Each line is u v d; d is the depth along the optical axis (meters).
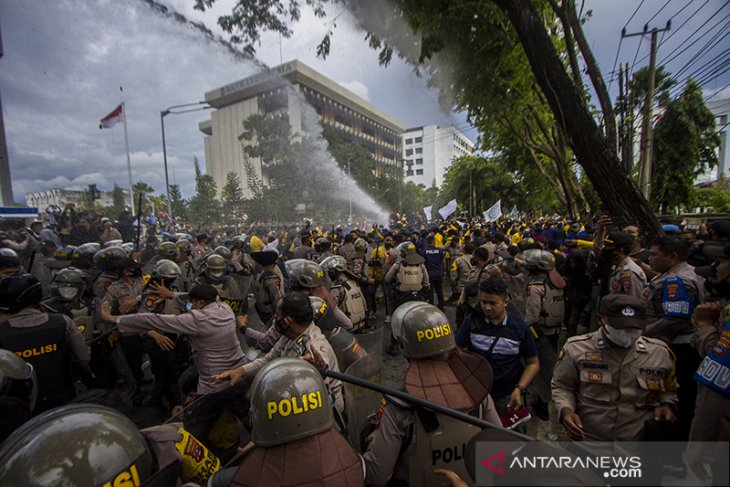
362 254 7.53
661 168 17.81
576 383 2.28
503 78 7.21
